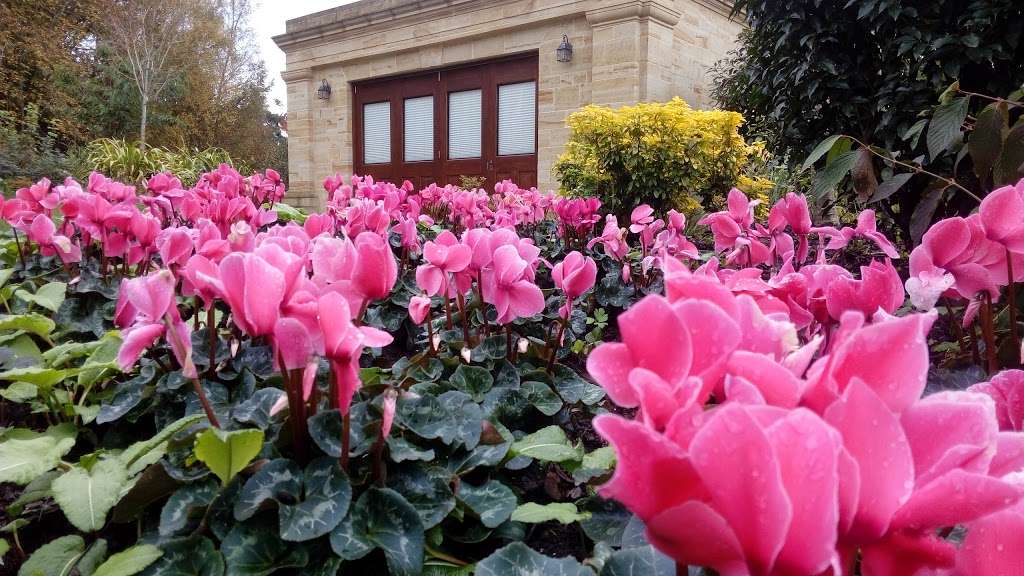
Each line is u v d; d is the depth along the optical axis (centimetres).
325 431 129
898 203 453
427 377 194
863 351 52
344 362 104
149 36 1938
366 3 1305
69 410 178
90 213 262
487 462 144
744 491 43
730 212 232
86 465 135
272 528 119
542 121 1096
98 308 266
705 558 48
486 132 1205
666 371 55
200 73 2258
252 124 2741
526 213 505
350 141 1395
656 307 54
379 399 138
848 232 200
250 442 112
